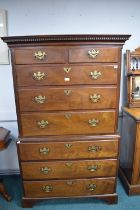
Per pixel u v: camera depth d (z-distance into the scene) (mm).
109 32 1906
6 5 1793
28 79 1446
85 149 1607
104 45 1405
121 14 1876
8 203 1818
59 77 1449
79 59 1422
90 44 1395
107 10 1857
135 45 1957
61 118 1538
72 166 1652
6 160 2188
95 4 1837
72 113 1530
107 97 1512
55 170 1658
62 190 1727
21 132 1567
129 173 1903
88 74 1454
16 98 1487
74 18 1857
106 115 1553
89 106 1522
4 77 1945
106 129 1590
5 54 1882
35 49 1394
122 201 1815
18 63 1414
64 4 1821
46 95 1481
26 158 1611
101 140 1592
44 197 1736
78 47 1399
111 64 1447
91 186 1722
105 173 1693
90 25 1881
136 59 1968
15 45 1377
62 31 1880
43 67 1427
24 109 1509
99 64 1441
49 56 1407
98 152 1625
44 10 1824
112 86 1494
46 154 1604
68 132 1576
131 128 1821
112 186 1739
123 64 1982
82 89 1482
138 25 1914
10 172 2223
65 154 1614
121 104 2086
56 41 1375
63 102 1502
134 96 1943
